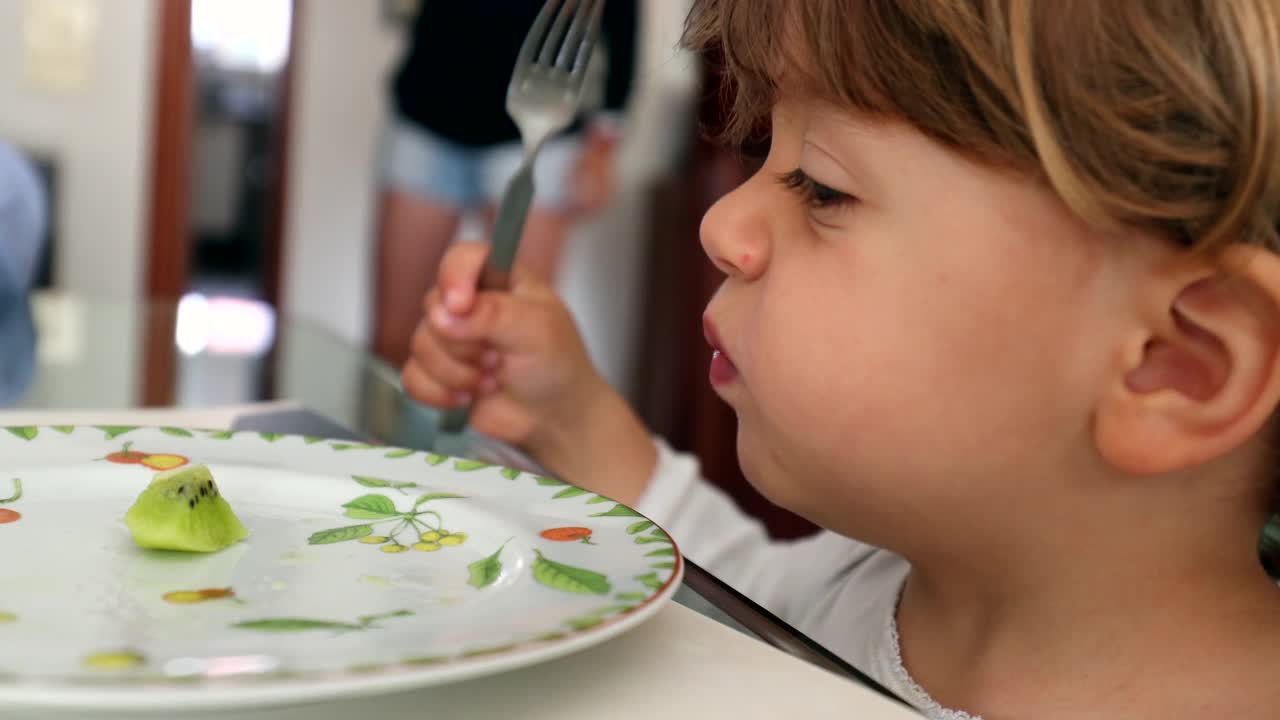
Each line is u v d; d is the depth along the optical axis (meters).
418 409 0.79
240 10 3.66
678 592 0.44
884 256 0.54
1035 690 0.60
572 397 0.95
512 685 0.36
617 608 0.36
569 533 0.44
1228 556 0.58
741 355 0.60
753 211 0.60
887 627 0.69
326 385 0.86
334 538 0.45
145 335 1.05
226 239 4.02
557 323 0.94
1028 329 0.52
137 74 3.53
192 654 0.33
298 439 0.56
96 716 0.31
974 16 0.50
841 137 0.55
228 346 1.01
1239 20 0.47
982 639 0.63
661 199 3.77
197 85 3.64
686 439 3.55
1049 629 0.60
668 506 0.94
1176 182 0.48
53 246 3.47
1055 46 0.48
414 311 3.68
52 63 3.42
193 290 3.80
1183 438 0.51
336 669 0.30
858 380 0.55
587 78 0.88
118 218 3.57
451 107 3.53
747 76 0.62
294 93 3.67
